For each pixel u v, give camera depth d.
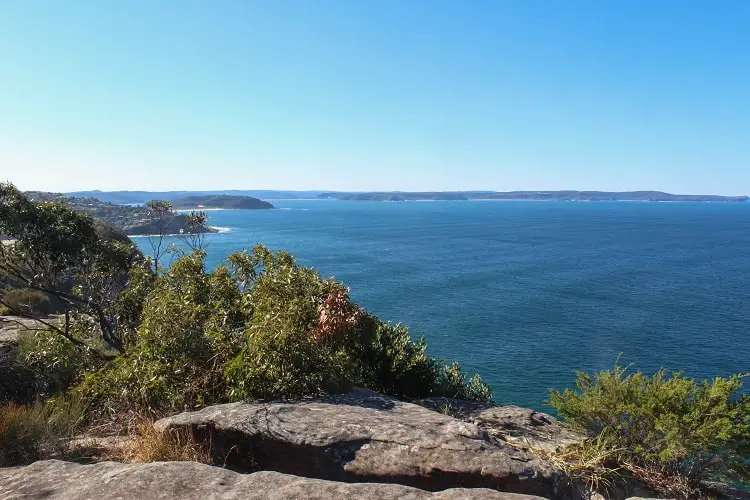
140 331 7.60
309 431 5.17
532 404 25.34
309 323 7.55
